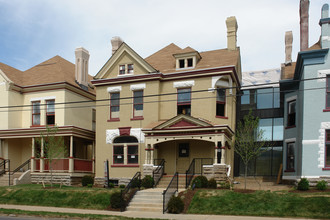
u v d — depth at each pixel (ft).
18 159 98.32
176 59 87.10
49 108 95.71
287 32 97.86
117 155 87.04
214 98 81.05
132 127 85.97
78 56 102.89
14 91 96.84
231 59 85.05
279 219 48.39
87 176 86.99
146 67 86.07
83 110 102.06
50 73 100.78
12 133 92.43
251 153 69.97
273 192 59.72
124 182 83.82
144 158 83.30
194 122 75.31
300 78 75.10
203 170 72.54
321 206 50.85
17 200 68.49
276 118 92.53
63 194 68.74
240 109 96.22
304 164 65.87
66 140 96.22
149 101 84.69
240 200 56.39
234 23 90.74
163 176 77.92
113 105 89.35
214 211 54.03
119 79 88.28
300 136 71.31
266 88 91.09
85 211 58.08
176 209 55.16
